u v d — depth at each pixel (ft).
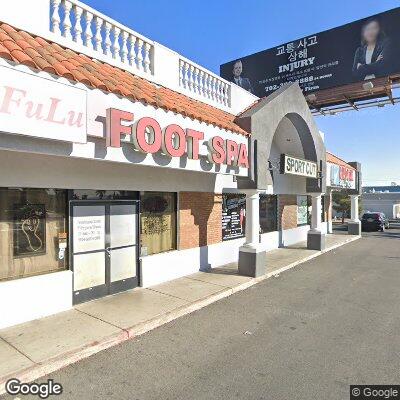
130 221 28.84
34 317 21.68
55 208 23.73
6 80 14.99
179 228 33.50
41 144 17.19
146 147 21.24
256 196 34.73
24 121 15.60
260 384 15.28
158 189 30.63
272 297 28.60
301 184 60.23
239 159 30.55
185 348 18.84
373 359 17.63
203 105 34.78
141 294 27.40
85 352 17.78
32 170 21.48
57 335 19.35
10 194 21.26
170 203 33.14
